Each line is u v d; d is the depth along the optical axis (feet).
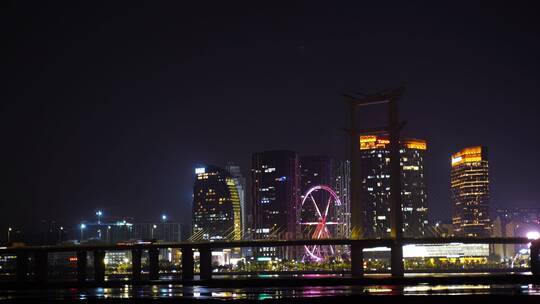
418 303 649.20
